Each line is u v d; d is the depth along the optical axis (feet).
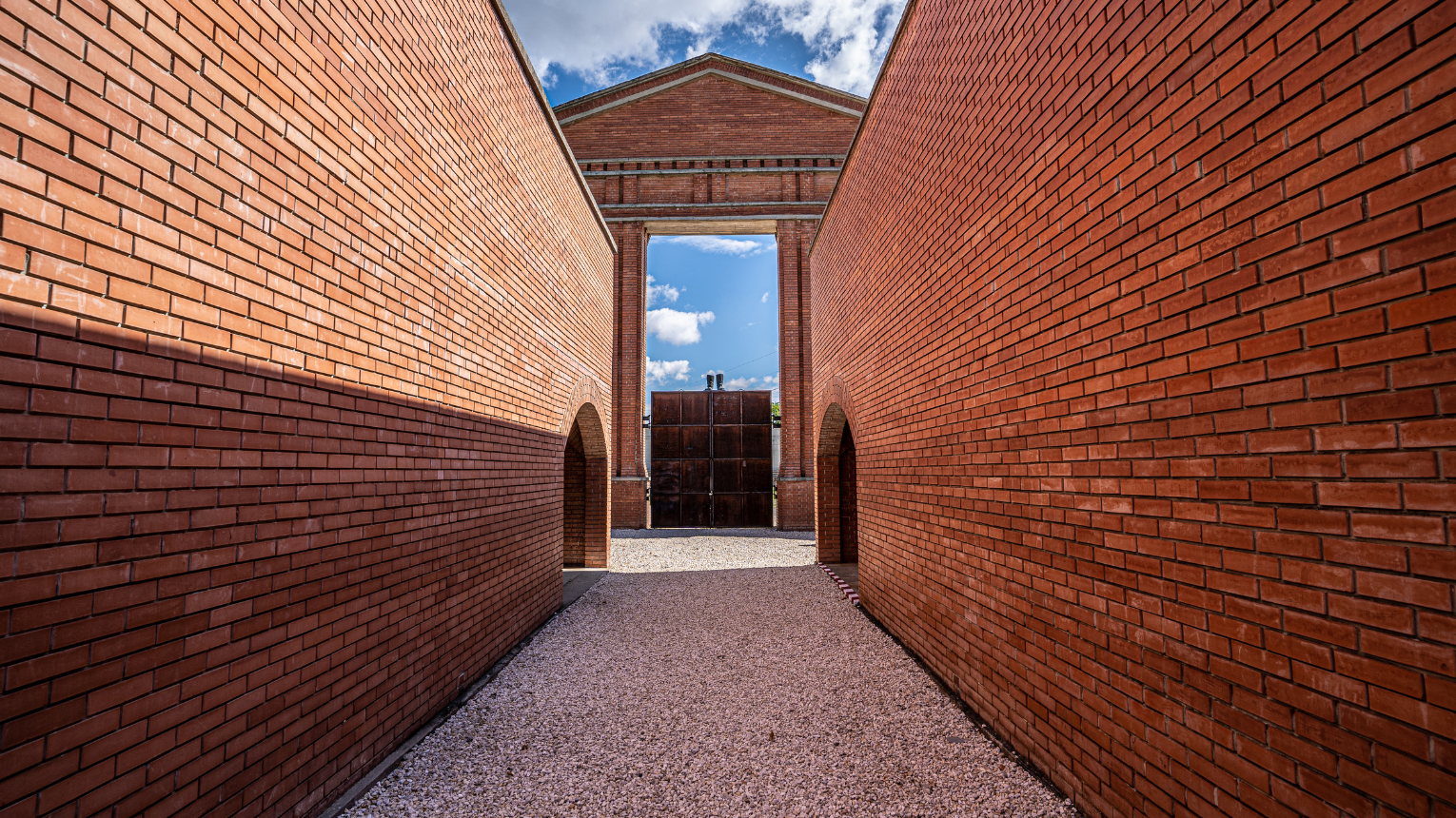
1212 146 6.20
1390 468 4.57
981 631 11.98
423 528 11.57
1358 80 4.79
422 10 11.52
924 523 15.33
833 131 53.31
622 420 52.01
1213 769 6.28
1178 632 6.77
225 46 6.93
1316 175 5.13
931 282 14.62
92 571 5.37
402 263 10.77
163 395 6.07
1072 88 8.74
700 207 52.19
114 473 5.57
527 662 15.90
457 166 13.00
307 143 8.32
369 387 9.74
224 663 6.79
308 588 8.24
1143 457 7.30
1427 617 4.33
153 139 6.01
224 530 6.81
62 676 5.11
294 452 7.97
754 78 53.42
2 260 4.70
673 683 14.44
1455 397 4.14
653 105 53.88
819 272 30.27
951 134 13.28
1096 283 8.18
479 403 14.26
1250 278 5.78
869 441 20.89
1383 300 4.61
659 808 9.07
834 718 12.32
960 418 12.94
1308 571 5.24
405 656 10.97
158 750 5.96
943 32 13.65
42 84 5.00
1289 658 5.44
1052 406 9.37
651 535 48.75
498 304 15.44
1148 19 7.16
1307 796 5.26
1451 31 4.18
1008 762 10.25
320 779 8.50
